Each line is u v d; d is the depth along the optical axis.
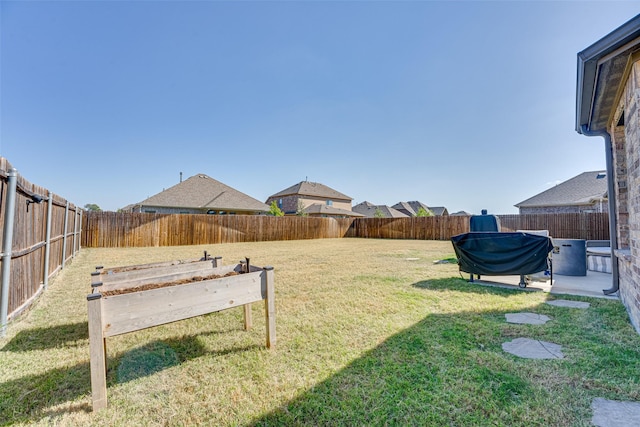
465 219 17.19
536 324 3.20
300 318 3.54
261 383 2.14
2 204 3.17
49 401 1.95
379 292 4.75
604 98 3.55
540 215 14.55
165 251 11.20
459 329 3.09
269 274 2.71
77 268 7.15
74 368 2.39
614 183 4.40
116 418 1.78
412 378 2.15
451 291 4.75
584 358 2.38
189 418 1.77
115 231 12.69
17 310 3.59
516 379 2.09
